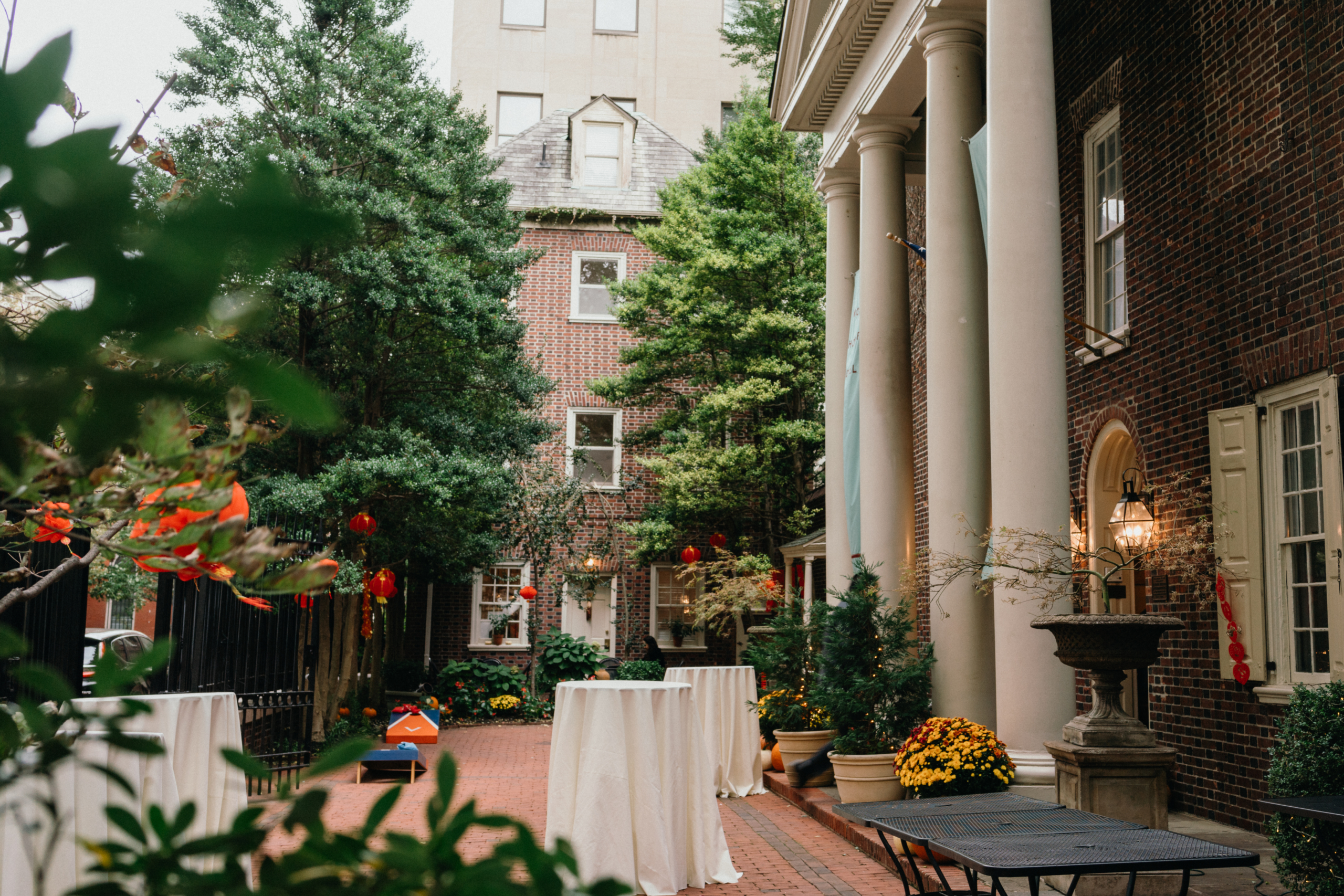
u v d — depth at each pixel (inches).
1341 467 265.0
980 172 304.8
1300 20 280.8
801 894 236.4
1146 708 378.6
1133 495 332.2
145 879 21.7
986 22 296.7
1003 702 273.9
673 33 1409.9
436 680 783.7
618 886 22.1
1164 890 207.5
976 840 150.9
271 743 388.2
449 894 21.9
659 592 882.1
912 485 422.0
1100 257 394.0
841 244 507.5
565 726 236.4
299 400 18.6
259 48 511.2
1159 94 347.6
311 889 21.7
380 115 534.0
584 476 895.1
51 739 24.5
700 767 252.1
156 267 16.5
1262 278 296.0
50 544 273.9
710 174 818.8
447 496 510.0
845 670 333.1
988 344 318.0
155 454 28.5
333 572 32.3
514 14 1401.3
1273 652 291.6
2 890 133.8
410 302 507.5
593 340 917.2
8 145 16.3
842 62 451.2
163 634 326.3
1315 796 171.2
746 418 816.3
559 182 956.0
